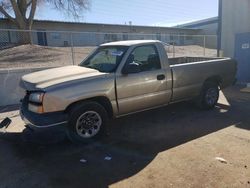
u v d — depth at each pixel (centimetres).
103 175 383
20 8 2538
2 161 432
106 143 494
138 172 388
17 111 749
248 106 736
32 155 452
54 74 503
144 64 555
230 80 744
